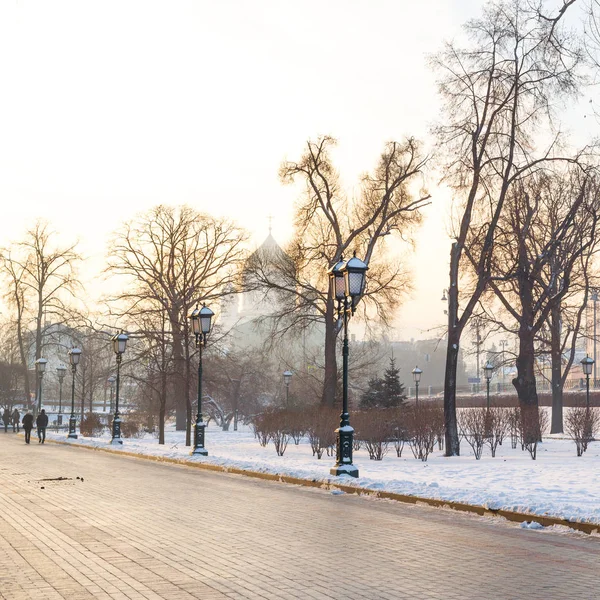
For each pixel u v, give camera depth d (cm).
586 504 1461
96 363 7844
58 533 1209
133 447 3759
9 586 848
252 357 7719
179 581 873
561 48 2688
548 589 841
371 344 5247
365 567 958
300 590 831
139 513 1446
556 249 4103
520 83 3155
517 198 3769
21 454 3409
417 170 4441
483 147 3275
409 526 1312
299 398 6862
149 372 5416
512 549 1097
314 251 4672
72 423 4938
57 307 7525
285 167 4656
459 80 3244
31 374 8988
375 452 3497
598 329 8750
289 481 2117
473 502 1511
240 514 1443
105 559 1002
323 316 4797
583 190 3466
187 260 5912
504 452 3591
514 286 4381
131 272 5903
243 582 870
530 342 4194
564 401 7212
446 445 3384
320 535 1205
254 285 4903
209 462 2672
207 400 7288
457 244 3447
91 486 1972
